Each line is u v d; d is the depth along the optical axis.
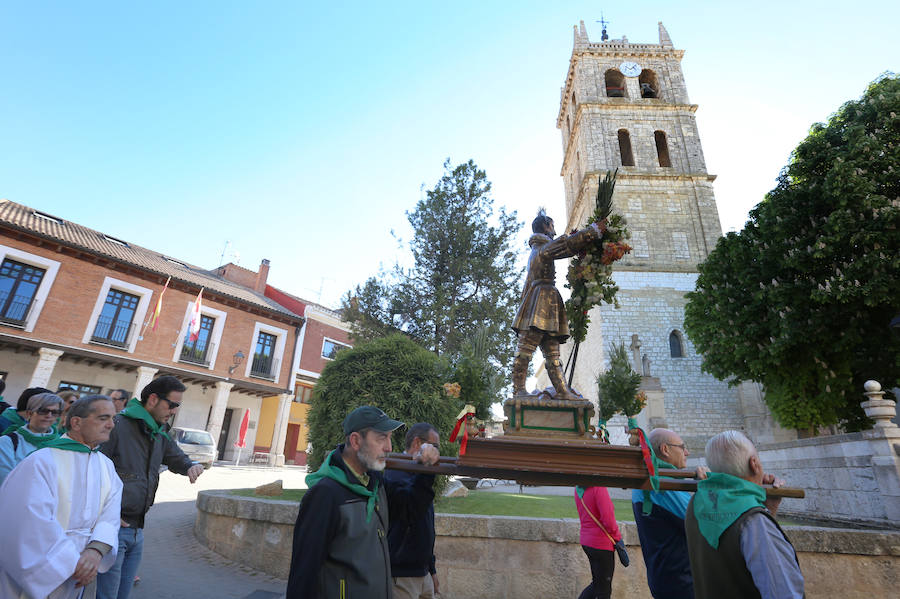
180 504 10.14
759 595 1.95
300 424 29.73
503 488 16.67
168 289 23.31
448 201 18.20
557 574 5.39
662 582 2.91
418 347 8.17
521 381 3.06
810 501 8.77
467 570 5.43
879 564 5.13
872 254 10.81
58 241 19.75
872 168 11.85
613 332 21.62
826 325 11.94
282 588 5.36
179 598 4.82
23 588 2.21
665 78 28.64
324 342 30.91
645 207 24.55
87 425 2.77
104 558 2.69
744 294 14.17
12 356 19.20
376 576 2.20
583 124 26.67
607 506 3.95
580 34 29.98
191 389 24.23
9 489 2.35
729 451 2.31
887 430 7.13
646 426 18.19
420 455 2.49
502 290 16.84
